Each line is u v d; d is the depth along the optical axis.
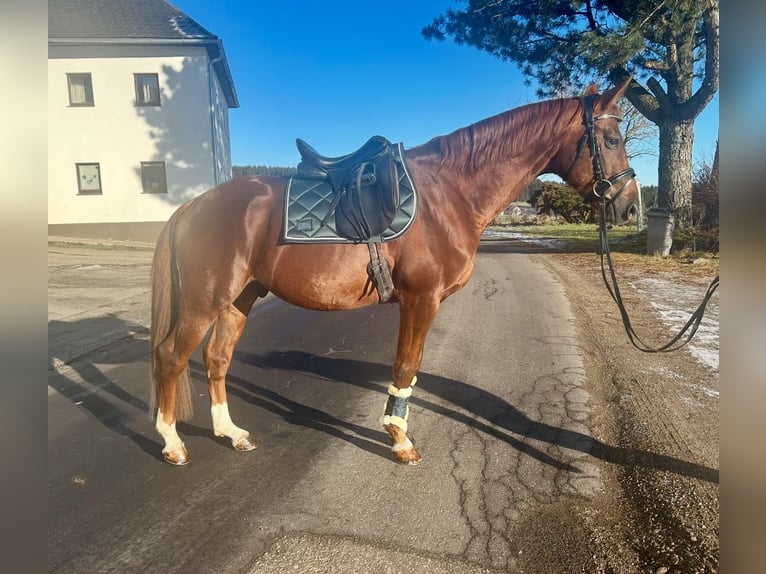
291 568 2.16
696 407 3.65
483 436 3.33
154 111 17.39
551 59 13.48
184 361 2.96
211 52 17.70
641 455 3.01
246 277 2.92
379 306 7.62
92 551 2.27
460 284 3.04
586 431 3.38
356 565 2.17
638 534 2.35
